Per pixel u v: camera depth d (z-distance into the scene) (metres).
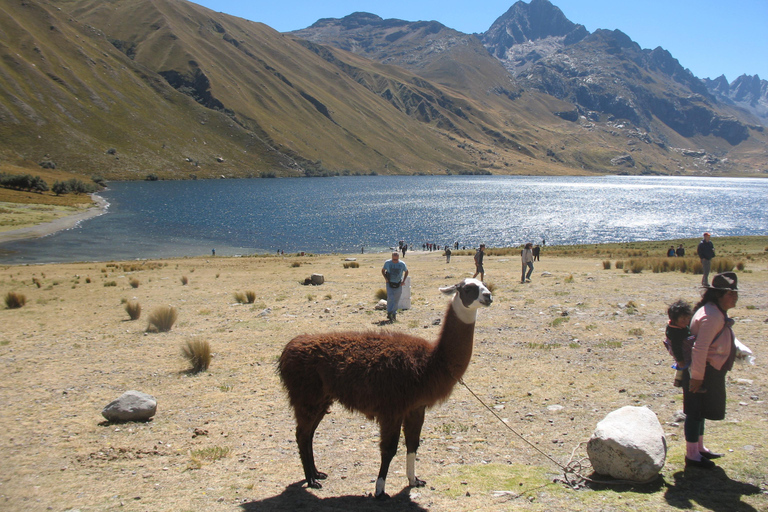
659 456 4.88
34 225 80.19
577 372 9.00
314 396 5.37
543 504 4.60
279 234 88.44
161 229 87.62
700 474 4.91
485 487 5.07
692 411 5.02
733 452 5.31
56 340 13.87
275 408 8.04
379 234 91.25
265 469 5.90
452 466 5.79
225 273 32.12
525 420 7.03
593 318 13.33
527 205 148.50
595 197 182.12
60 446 6.67
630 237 87.69
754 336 10.51
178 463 6.10
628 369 8.98
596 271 25.56
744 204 159.62
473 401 7.90
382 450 5.06
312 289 22.20
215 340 12.91
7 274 34.38
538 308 15.12
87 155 199.00
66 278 31.03
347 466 5.98
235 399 8.51
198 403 8.37
